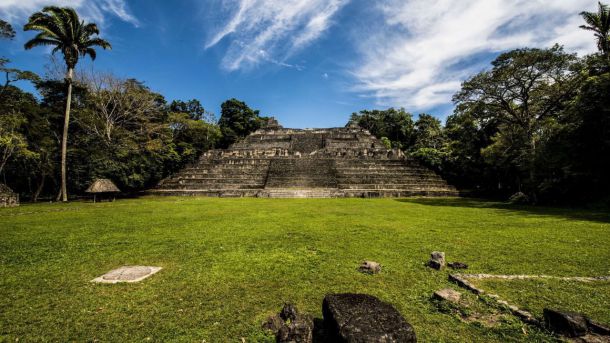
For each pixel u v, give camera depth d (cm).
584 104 1545
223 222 1057
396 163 3075
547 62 1784
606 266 544
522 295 415
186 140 3812
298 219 1127
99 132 2533
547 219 1123
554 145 1744
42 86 2342
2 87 2067
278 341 304
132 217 1200
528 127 1997
